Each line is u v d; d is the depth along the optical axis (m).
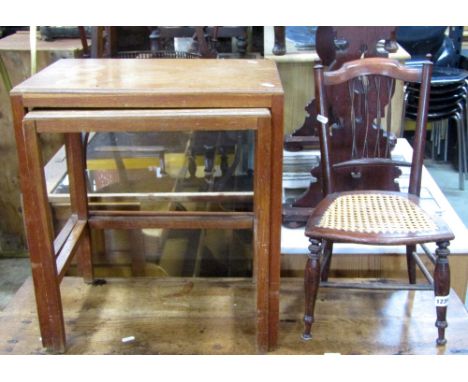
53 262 1.22
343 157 1.75
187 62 1.40
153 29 2.07
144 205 1.77
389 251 1.74
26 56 2.17
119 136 1.84
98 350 1.34
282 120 1.11
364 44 1.72
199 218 1.53
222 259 1.88
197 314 1.49
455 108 2.82
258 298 1.25
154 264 1.86
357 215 1.36
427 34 2.91
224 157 1.85
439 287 1.28
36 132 1.08
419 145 1.51
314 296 1.34
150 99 1.09
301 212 1.86
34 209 1.15
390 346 1.35
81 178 1.50
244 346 1.36
